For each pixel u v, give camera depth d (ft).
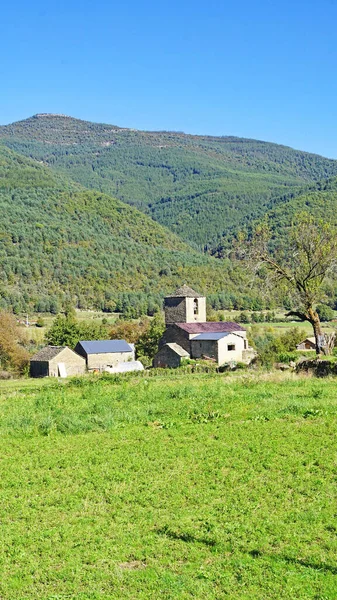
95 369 317.42
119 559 44.32
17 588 40.91
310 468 61.21
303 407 89.04
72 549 45.96
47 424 84.33
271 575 40.93
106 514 52.54
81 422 84.74
